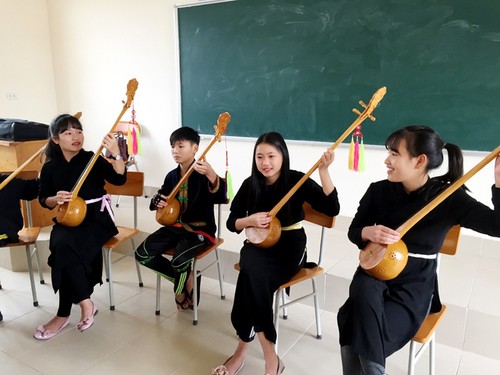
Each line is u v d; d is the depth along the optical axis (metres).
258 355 1.82
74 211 1.93
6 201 2.05
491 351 1.79
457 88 2.40
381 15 2.54
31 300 2.30
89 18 3.92
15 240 2.09
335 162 2.89
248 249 1.70
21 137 2.78
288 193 1.62
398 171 1.28
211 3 3.18
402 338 1.24
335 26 2.70
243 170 3.34
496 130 2.35
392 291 1.30
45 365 1.74
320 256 1.85
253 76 3.11
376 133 2.71
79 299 1.93
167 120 3.69
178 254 1.92
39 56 4.21
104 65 3.95
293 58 2.91
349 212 2.91
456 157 1.31
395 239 1.23
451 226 1.32
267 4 2.93
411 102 2.55
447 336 1.88
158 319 2.11
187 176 1.96
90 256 1.97
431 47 2.43
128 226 2.99
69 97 4.29
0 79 3.96
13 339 1.93
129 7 3.65
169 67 3.56
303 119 2.96
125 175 2.11
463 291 2.00
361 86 2.70
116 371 1.71
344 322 1.27
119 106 3.96
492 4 2.23
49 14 4.19
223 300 2.31
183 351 1.84
